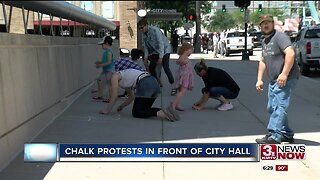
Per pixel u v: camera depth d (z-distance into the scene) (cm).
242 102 1002
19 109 611
